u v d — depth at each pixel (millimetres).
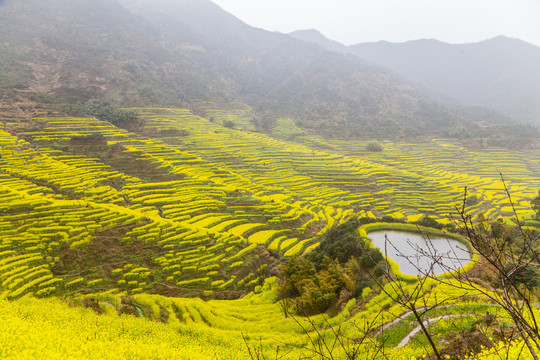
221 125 168250
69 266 46375
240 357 22047
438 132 187500
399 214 81125
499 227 44094
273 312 38781
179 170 91875
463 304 21562
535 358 3977
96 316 28469
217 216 69000
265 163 113062
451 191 98062
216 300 44031
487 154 147000
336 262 43688
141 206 68625
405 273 39281
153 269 49438
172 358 19828
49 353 16234
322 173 108625
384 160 139125
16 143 88312
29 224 53281
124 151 97938
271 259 57188
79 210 60438
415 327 23656
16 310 24922
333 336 27766
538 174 120875
